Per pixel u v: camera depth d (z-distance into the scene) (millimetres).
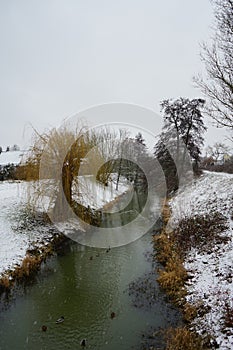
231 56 11156
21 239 14203
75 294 10508
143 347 7574
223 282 9406
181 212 18828
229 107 11344
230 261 10477
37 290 10773
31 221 16328
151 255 14070
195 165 28609
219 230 13453
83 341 7848
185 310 8922
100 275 12016
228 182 20938
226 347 6824
